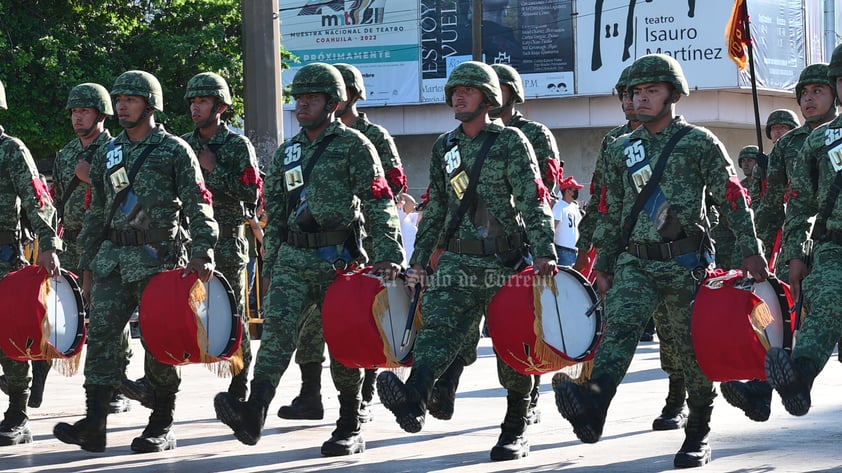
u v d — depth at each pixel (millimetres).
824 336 7496
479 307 8750
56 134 29672
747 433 9906
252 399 8484
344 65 11164
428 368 8266
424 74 53031
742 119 51312
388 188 9031
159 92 9508
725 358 7801
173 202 9336
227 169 11219
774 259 10750
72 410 12117
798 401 7172
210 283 9125
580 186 17922
